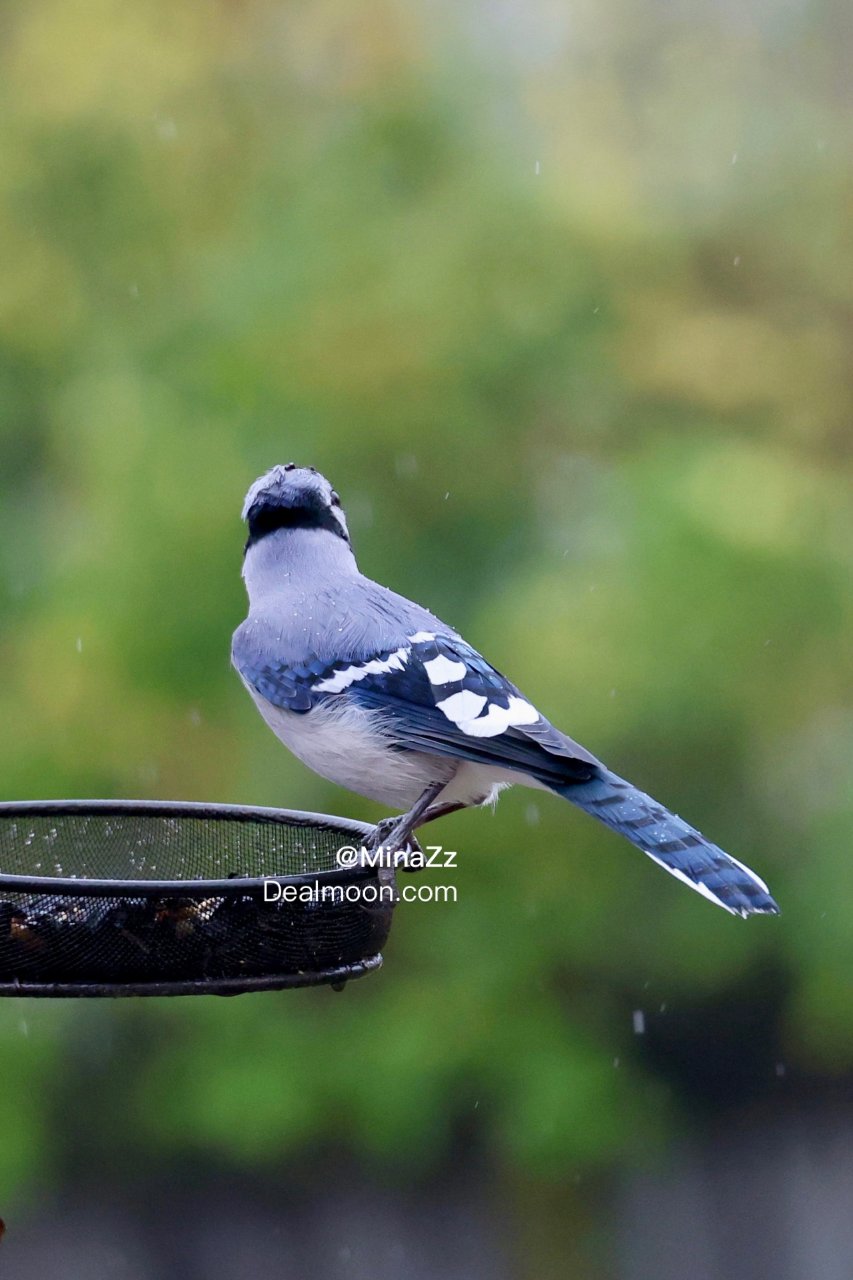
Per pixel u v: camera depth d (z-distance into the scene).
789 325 15.02
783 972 15.44
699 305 14.91
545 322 13.60
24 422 15.99
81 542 13.38
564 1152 13.68
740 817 13.36
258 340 13.26
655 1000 14.47
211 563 12.59
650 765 13.10
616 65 18.16
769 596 12.52
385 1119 13.52
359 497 13.25
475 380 13.55
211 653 12.66
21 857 6.53
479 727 5.93
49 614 13.53
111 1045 14.83
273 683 6.38
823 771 13.53
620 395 14.38
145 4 15.81
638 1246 15.82
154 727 13.03
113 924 4.92
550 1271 15.41
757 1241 15.88
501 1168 15.48
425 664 6.16
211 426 12.99
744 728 12.68
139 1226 15.72
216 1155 15.81
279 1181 15.91
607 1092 13.80
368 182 14.15
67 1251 15.57
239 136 15.77
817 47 18.36
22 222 15.64
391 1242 15.84
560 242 13.92
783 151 15.71
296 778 12.86
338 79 15.95
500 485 13.62
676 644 12.22
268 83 15.91
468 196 13.95
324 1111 13.62
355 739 6.18
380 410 13.19
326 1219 15.91
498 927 13.26
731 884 5.36
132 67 15.67
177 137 15.67
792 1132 15.99
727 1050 16.00
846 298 15.04
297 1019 13.76
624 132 17.09
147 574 12.62
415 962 13.71
